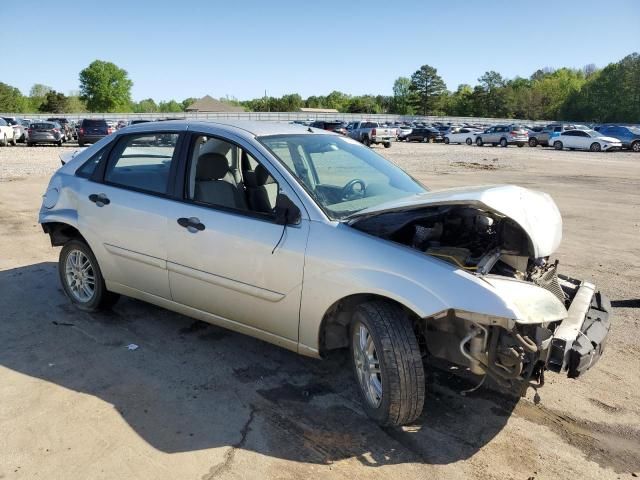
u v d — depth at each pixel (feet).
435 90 440.86
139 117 255.70
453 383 12.65
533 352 9.39
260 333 12.53
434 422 11.11
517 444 10.45
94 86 383.86
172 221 13.34
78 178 15.92
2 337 14.61
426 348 11.26
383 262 10.30
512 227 10.87
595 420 11.32
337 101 538.47
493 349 9.71
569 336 9.98
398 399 10.14
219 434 10.50
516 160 85.81
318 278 11.00
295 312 11.55
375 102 517.55
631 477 9.59
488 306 9.27
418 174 61.52
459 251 10.54
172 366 13.17
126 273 14.80
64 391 11.91
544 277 11.67
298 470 9.54
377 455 10.01
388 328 10.16
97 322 15.70
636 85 341.21
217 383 12.42
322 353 11.66
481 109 435.94
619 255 24.76
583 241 27.50
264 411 11.33
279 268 11.55
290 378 12.74
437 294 9.66
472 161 82.64
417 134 168.04
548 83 431.43
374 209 11.00
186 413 11.19
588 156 98.89
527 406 11.78
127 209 14.32
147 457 9.77
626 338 15.44
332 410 11.44
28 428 10.53
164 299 14.24
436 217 11.64
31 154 79.97
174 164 13.73
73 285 16.65
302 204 11.52
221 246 12.42
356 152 14.80
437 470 9.64
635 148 118.01
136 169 14.64
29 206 33.99
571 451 10.29
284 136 13.52
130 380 12.46
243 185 13.99
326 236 11.03
